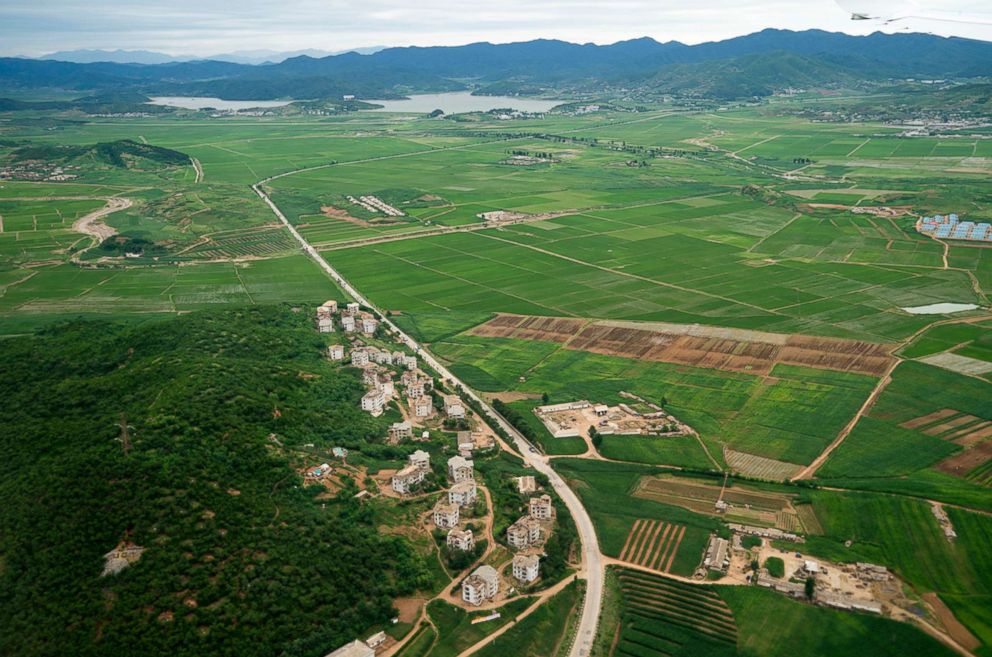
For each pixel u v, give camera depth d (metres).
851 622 159.75
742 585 172.00
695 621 162.38
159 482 178.88
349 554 174.88
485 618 163.12
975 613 161.50
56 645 145.25
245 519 176.25
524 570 174.38
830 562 178.88
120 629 148.00
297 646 150.38
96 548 163.50
